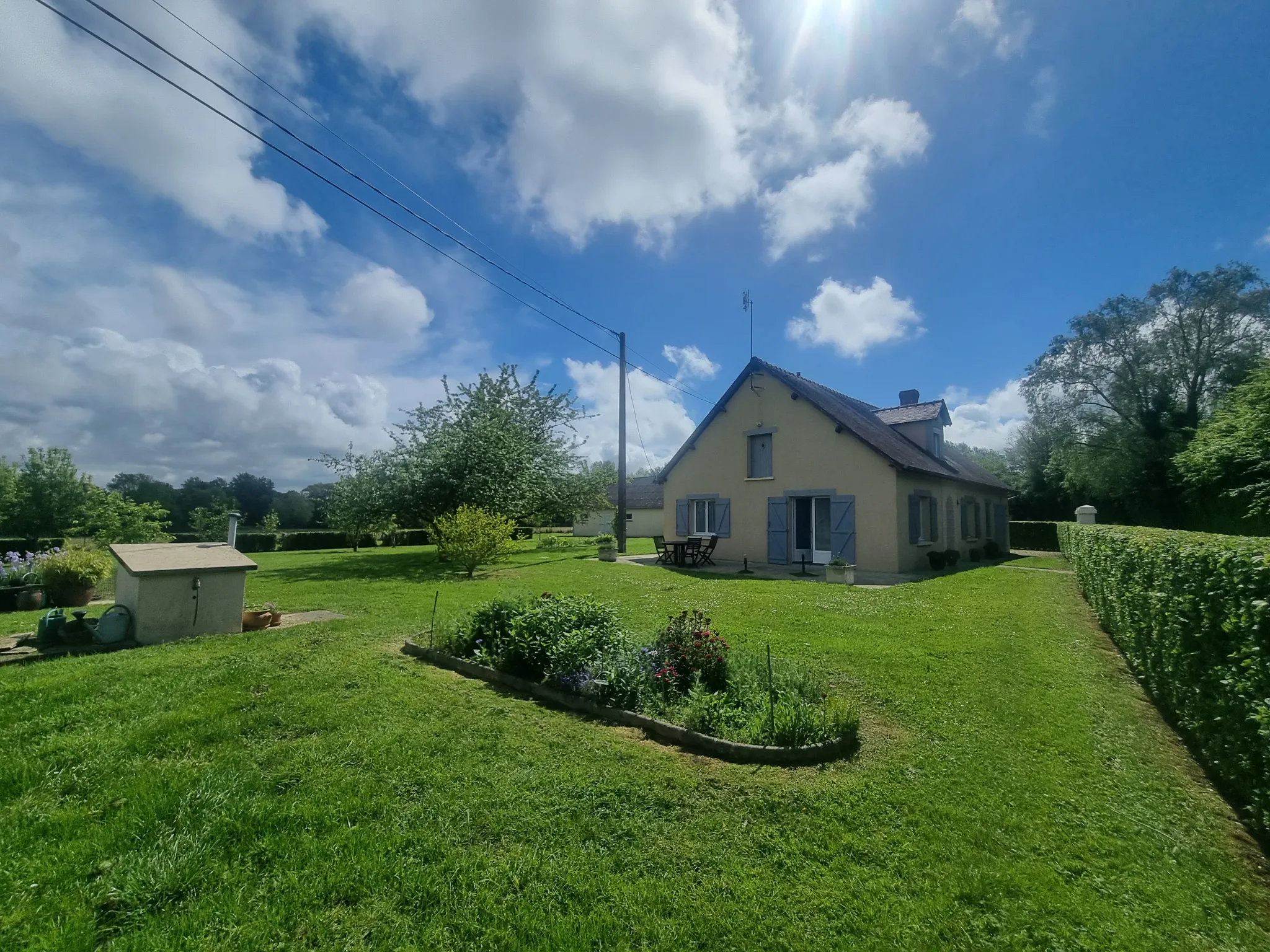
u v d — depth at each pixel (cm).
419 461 1844
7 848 265
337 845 275
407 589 1149
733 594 1037
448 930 223
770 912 237
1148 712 475
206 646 637
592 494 2619
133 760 355
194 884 247
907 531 1480
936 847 282
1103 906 243
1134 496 2625
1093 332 2758
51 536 2153
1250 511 1411
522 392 2372
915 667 578
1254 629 300
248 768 349
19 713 420
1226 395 1855
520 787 333
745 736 394
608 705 458
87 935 214
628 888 249
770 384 1700
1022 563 1891
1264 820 287
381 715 437
